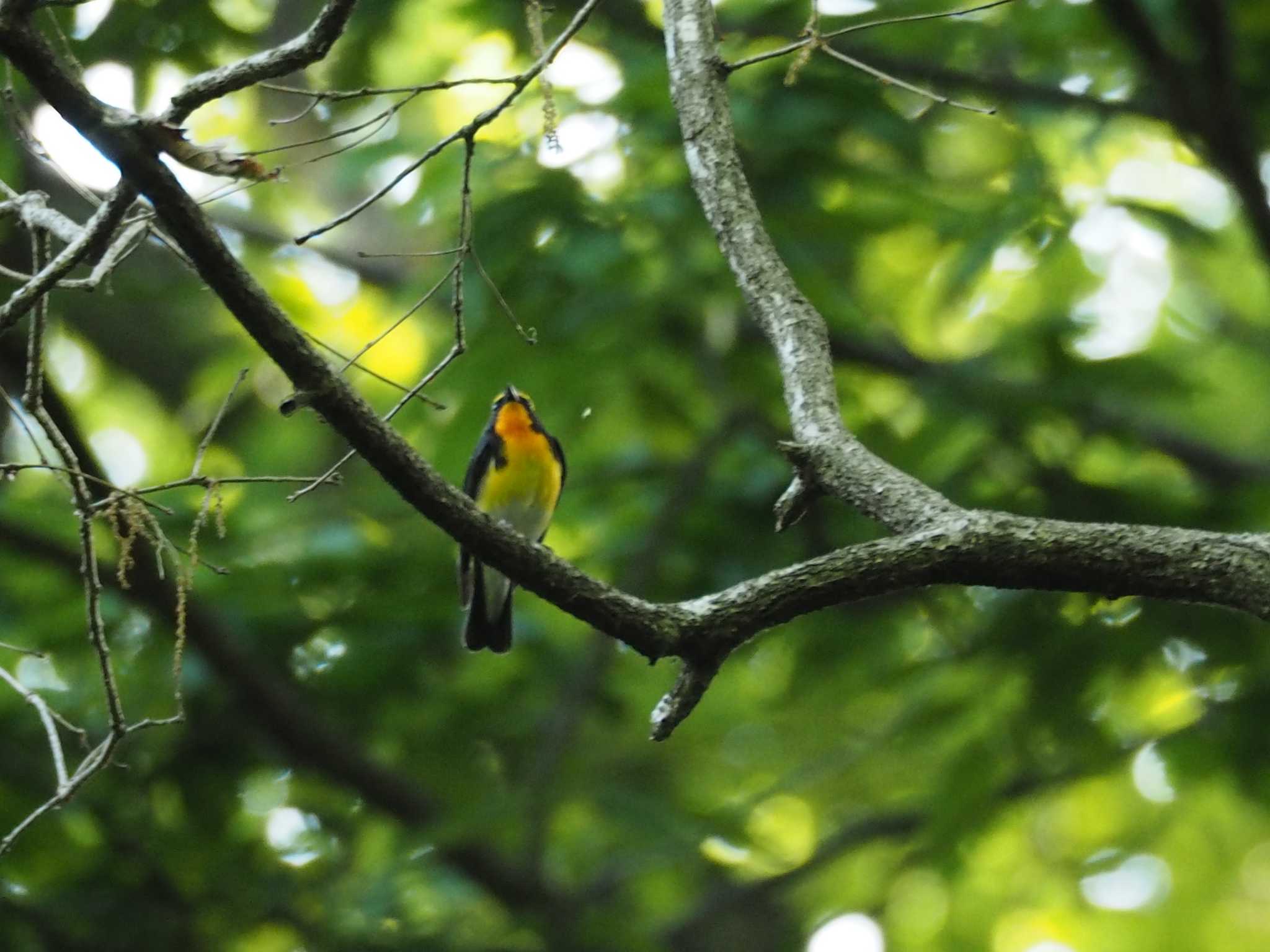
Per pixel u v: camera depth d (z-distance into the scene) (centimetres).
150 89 1167
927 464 1184
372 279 1524
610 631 439
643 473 1249
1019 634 1081
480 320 1104
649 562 1145
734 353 1248
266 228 1585
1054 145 1434
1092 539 420
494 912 1213
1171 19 1170
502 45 1387
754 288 534
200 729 1172
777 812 1598
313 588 1176
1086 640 1066
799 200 1105
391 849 1242
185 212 399
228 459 1523
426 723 1214
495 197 1130
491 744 1230
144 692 1133
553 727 1155
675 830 1133
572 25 457
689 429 1274
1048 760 1110
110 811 1156
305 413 1504
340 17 415
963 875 1213
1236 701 1078
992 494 1155
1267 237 1143
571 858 1354
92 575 470
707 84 567
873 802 1539
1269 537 411
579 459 1256
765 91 1130
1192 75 1191
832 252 1105
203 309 1507
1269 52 1235
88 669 1141
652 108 1155
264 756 1186
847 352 1220
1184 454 1194
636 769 1373
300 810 1298
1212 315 1653
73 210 1296
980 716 1091
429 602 1173
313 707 1183
